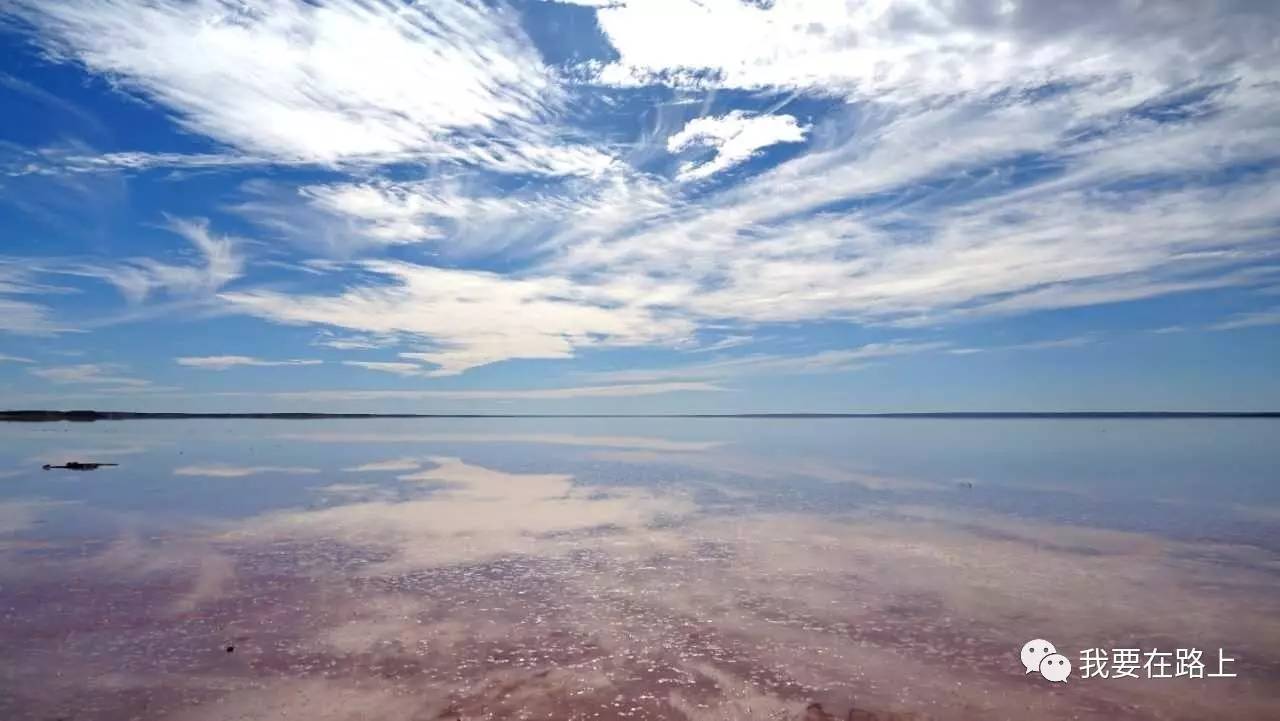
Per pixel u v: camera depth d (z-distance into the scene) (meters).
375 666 9.67
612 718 8.25
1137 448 52.31
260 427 113.94
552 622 11.43
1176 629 11.06
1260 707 8.52
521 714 8.31
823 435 84.31
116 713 8.34
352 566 14.89
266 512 21.62
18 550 16.31
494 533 18.36
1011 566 14.88
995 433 86.12
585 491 26.78
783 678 9.34
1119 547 16.58
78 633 10.89
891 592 13.07
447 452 50.09
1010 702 8.68
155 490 27.02
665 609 12.09
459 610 12.02
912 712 8.42
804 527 19.19
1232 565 14.88
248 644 10.45
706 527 19.20
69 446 55.12
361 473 33.78
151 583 13.57
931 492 26.22
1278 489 26.59
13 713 8.32
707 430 110.25
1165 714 8.38
